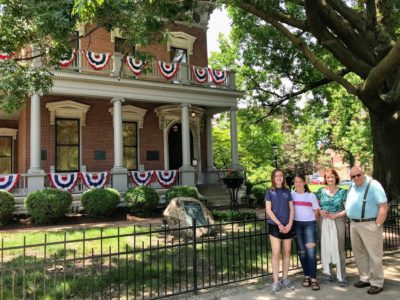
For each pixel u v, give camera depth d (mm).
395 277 6039
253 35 16938
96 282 6062
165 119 19531
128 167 18688
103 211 13875
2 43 7602
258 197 18531
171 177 17219
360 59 11039
